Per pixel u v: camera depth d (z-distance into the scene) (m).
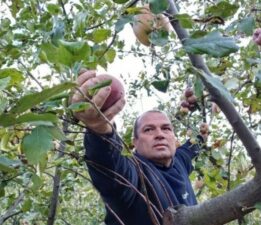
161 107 3.01
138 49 2.26
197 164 3.03
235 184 2.73
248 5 2.22
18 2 2.57
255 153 1.36
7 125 0.93
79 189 4.84
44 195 3.40
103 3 2.01
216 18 1.53
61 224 4.77
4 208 3.41
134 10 1.42
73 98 1.11
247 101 2.66
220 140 2.87
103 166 1.57
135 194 1.88
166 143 2.41
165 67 1.54
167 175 2.32
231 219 1.36
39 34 2.14
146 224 1.92
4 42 2.05
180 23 1.45
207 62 2.51
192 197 2.57
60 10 2.15
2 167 1.19
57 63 0.99
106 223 2.03
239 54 2.52
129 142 2.13
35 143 1.00
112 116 1.27
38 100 0.89
